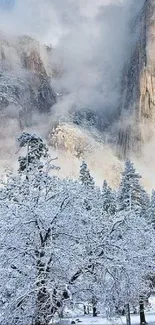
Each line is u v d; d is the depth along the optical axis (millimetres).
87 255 18812
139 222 20922
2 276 17906
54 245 18438
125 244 19438
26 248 18516
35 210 18703
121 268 18734
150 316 36906
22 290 17578
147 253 20031
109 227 19562
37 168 20469
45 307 17719
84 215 19406
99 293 18453
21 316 17422
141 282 20828
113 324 19422
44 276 17984
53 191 19969
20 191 19906
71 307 18016
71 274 18672
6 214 18734
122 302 19469
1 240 18375
